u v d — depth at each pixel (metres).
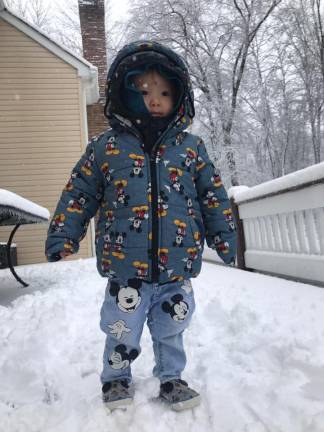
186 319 1.85
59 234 1.83
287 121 24.50
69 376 2.11
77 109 10.43
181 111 1.91
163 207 1.81
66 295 4.22
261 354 2.19
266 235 5.46
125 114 1.89
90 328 2.96
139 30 19.55
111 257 1.80
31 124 10.23
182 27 19.70
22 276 6.19
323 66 22.56
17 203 4.12
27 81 10.26
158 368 1.84
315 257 4.36
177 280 1.83
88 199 1.91
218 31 20.41
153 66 1.91
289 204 4.76
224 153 19.03
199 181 1.98
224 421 1.60
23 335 2.72
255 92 22.80
